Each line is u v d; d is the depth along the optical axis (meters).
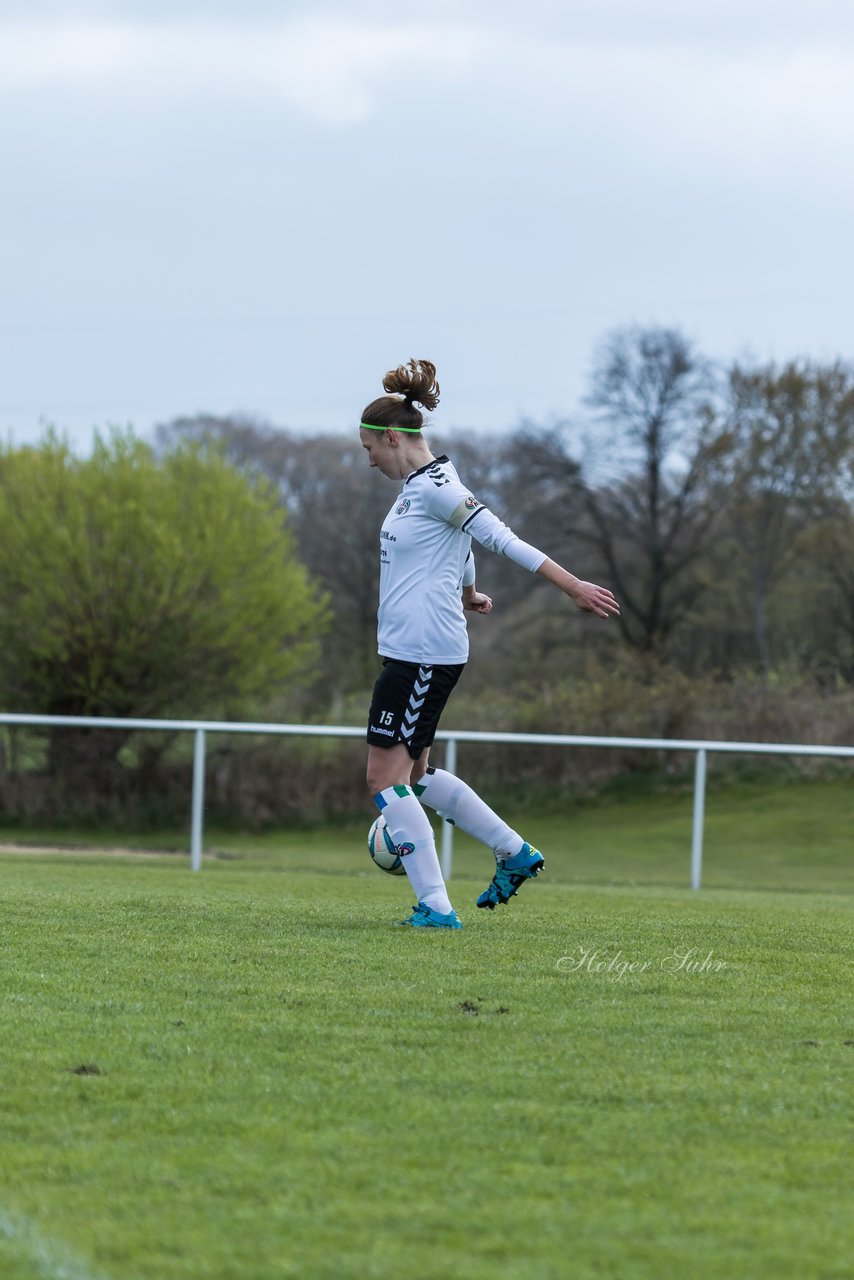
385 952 14.85
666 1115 9.09
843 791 68.12
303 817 65.69
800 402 117.44
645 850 56.12
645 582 126.31
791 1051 10.86
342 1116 8.93
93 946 15.06
